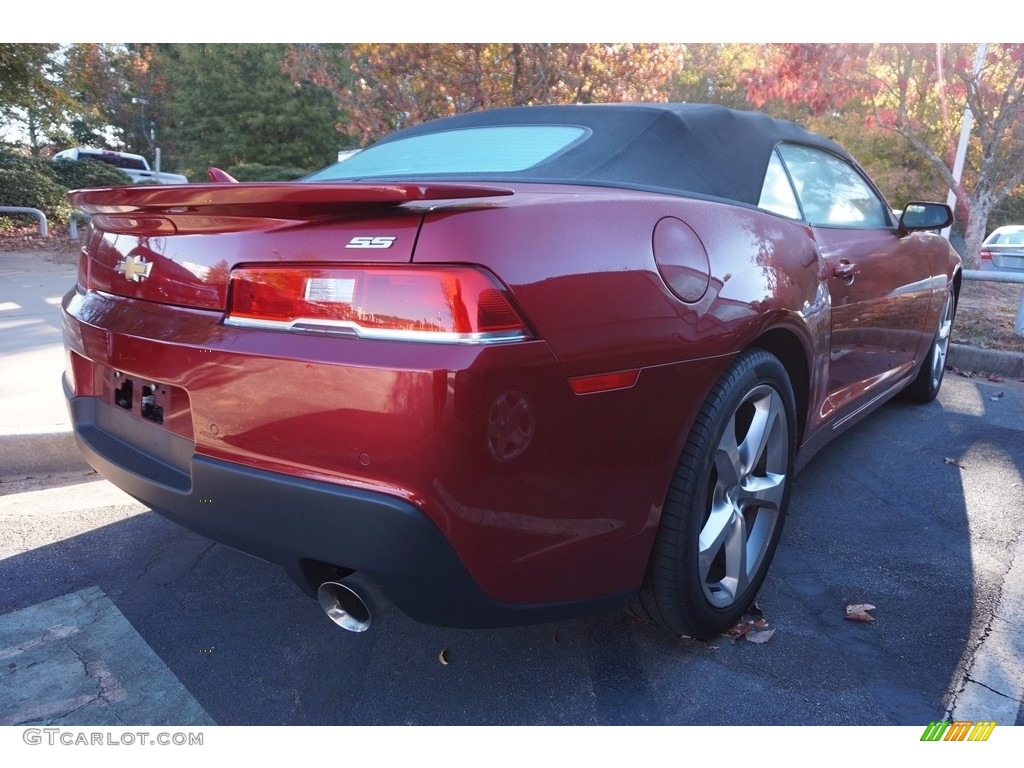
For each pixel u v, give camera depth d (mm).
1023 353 5730
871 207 3607
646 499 1895
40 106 15109
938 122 13492
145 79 34438
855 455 3898
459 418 1480
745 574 2312
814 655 2230
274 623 2393
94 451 2166
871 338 3307
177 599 2521
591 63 9297
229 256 1729
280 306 1642
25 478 3525
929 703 2029
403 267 1525
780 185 2848
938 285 4172
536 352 1575
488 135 2797
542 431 1619
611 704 2029
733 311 2061
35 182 14805
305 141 25078
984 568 2746
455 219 1548
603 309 1710
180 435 1902
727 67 21484
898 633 2338
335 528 1572
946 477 3613
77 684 2104
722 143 2689
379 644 2291
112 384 2184
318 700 2047
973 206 10102
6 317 6238
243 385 1657
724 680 2123
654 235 1907
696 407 1959
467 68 9539
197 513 1806
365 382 1503
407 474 1504
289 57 10953
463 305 1500
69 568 2703
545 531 1697
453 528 1543
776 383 2322
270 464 1656
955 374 5781
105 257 2125
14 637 2305
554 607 1801
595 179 2320
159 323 1853
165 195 1734
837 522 3123
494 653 2248
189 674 2150
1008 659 2209
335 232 1604
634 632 2344
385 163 2787
